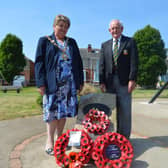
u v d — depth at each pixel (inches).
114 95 146.4
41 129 210.8
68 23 139.1
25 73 1825.8
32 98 512.7
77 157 120.3
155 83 1325.0
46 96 136.3
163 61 1336.1
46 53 134.6
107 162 118.7
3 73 1569.9
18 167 125.0
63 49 136.2
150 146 160.1
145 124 238.8
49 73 133.4
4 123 234.2
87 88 258.5
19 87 801.6
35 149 153.6
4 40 1593.3
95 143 123.5
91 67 1557.6
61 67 133.6
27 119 254.8
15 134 192.9
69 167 120.0
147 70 1293.1
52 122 141.8
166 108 360.5
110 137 123.7
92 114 138.6
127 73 150.6
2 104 388.8
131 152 121.2
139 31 1352.1
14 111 308.3
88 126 133.9
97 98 146.9
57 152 123.1
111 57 152.3
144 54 1312.7
